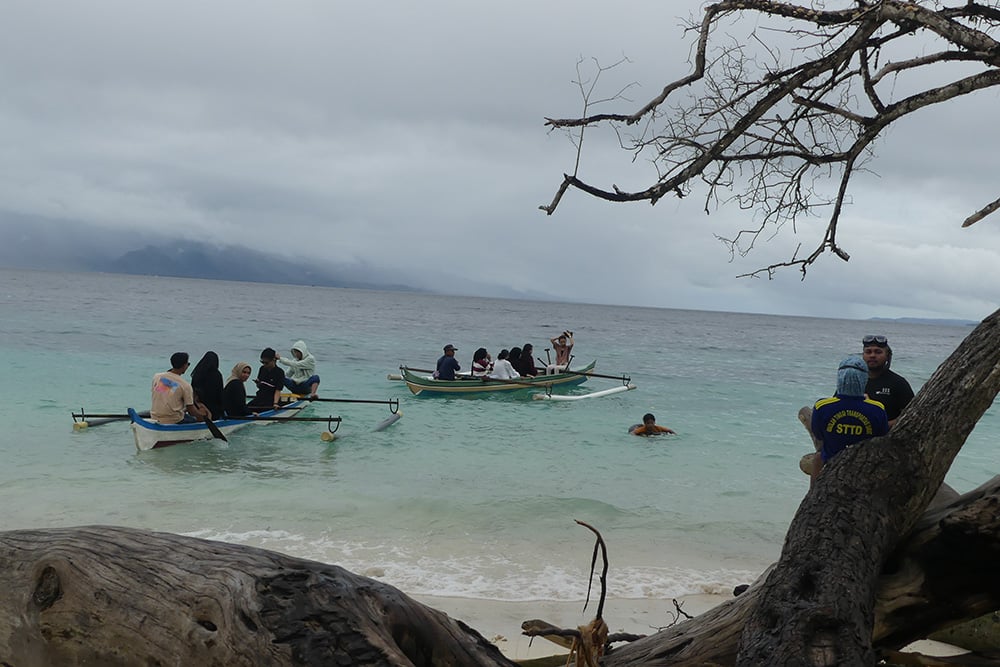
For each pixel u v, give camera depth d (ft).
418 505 31.17
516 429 53.26
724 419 61.87
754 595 10.96
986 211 12.21
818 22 12.23
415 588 22.03
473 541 26.94
